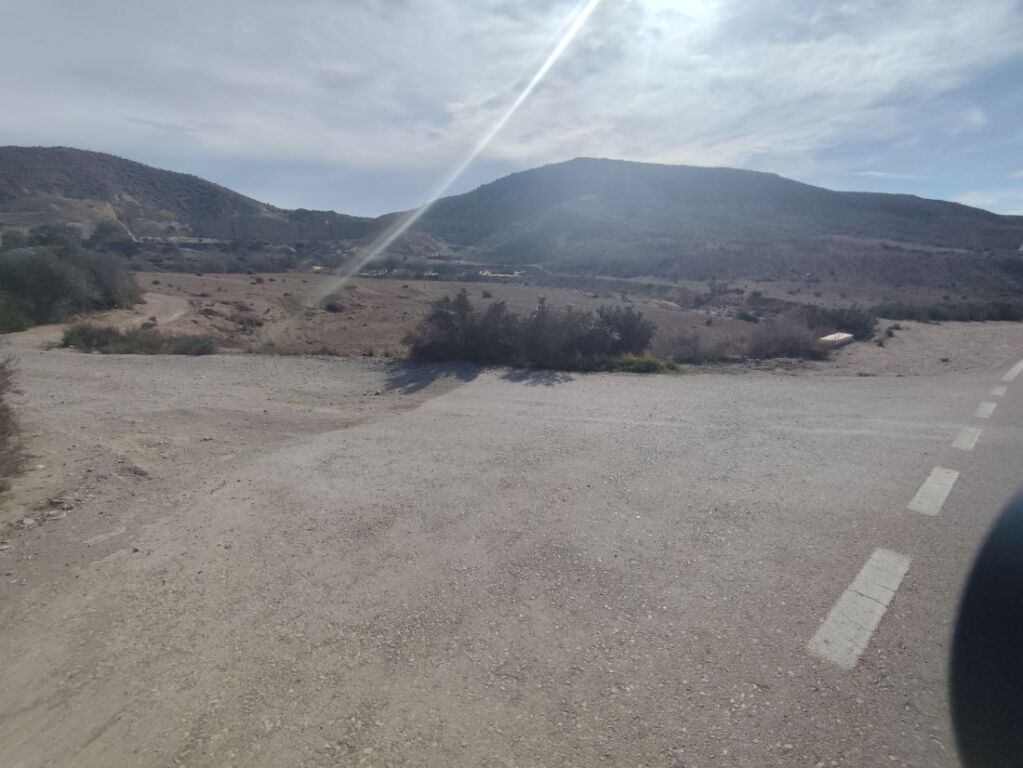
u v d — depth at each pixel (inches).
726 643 150.0
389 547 211.9
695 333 787.4
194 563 205.8
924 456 282.5
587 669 143.3
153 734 127.8
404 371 586.2
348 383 543.5
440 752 120.2
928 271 2952.8
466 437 349.7
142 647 158.7
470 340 624.4
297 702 135.7
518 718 128.7
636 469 280.5
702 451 303.6
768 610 163.2
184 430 387.5
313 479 287.1
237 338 1206.9
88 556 213.8
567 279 3403.1
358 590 183.6
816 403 402.0
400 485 273.1
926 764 112.0
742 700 130.6
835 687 132.8
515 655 149.6
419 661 148.6
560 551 202.7
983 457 277.7
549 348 602.2
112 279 1439.5
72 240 2234.3
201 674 146.6
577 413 396.8
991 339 740.7
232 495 269.9
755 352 650.2
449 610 170.6
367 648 154.6
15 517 245.8
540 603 172.2
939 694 128.8
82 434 367.2
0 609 180.1
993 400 395.2
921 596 165.8
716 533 210.8
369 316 1691.7
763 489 248.5
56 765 120.9
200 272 2945.4
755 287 2822.3
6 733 130.1
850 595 167.9
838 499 234.7
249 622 168.4
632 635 155.6
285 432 386.9
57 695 141.3
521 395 460.4
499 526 224.7
